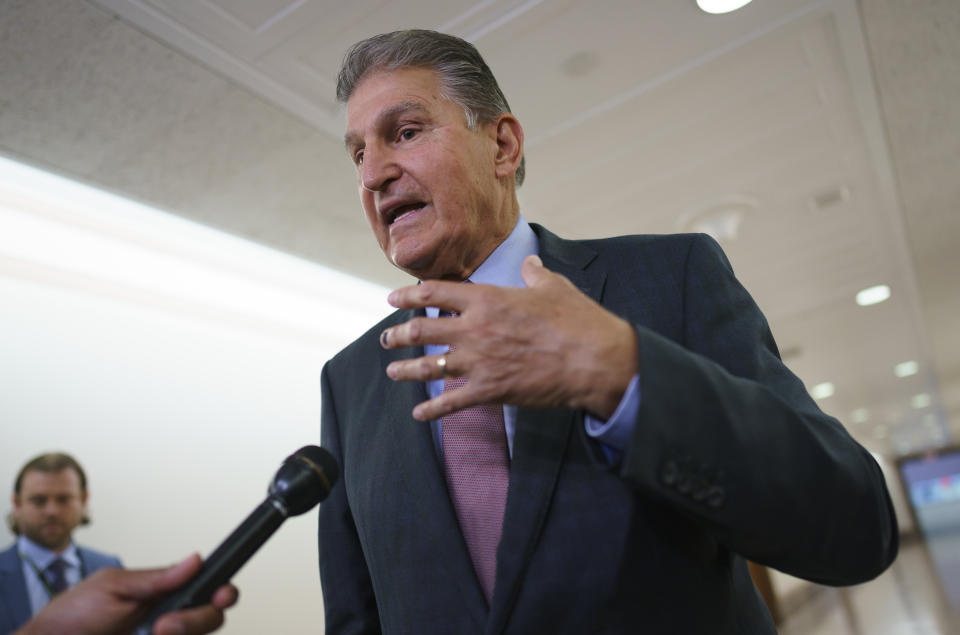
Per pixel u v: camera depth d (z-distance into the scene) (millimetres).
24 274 3869
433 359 727
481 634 863
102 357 4172
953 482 28859
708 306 999
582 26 3164
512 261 1188
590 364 721
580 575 843
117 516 3967
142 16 2691
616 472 818
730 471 724
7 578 3172
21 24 2623
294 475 808
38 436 3709
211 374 4848
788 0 3158
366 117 1185
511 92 3545
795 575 861
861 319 8188
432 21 3002
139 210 3859
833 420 938
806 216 5387
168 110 3205
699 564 887
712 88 3738
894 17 3287
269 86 3164
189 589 700
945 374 12164
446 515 942
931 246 6215
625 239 1135
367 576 1229
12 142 3207
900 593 11633
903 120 4176
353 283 5297
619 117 3881
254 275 4816
